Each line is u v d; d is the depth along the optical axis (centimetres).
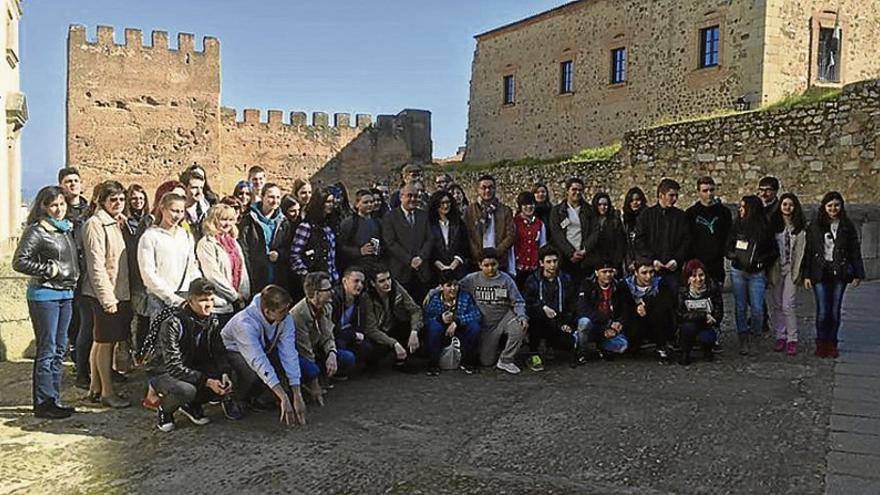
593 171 1970
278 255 701
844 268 700
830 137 1430
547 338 717
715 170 1648
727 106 2109
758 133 1562
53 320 548
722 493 407
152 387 527
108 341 580
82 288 603
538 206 847
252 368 540
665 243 746
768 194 745
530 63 2972
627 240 797
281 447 486
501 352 715
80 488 422
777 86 2005
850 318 898
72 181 659
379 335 678
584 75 2694
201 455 473
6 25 1304
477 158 3306
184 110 3341
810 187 1469
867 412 538
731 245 742
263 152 3531
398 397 601
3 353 743
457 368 692
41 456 471
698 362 705
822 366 678
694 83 2231
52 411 548
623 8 2511
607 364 709
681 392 600
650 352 755
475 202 788
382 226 748
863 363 685
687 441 485
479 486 420
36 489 420
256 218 704
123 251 590
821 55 2066
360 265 696
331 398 600
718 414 539
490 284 709
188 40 3341
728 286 1091
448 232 758
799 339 796
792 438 487
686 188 1712
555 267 721
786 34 2012
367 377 670
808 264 713
